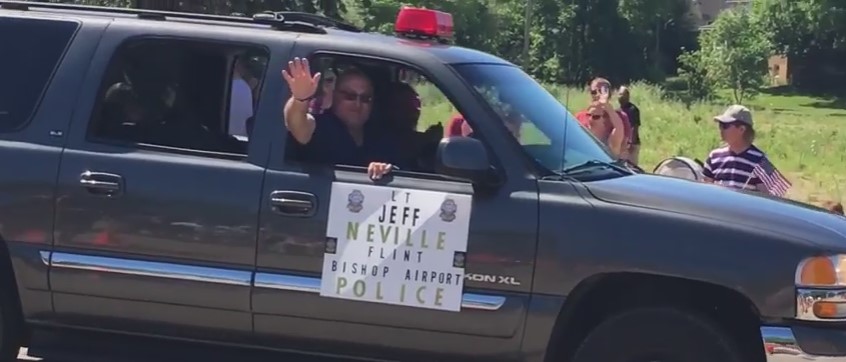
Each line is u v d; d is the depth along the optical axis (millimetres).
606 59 79938
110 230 4797
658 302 4523
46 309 4945
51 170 4852
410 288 4516
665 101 49531
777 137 32125
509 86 4938
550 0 79312
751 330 4457
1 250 4996
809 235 4367
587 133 5293
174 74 4930
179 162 4777
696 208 4438
